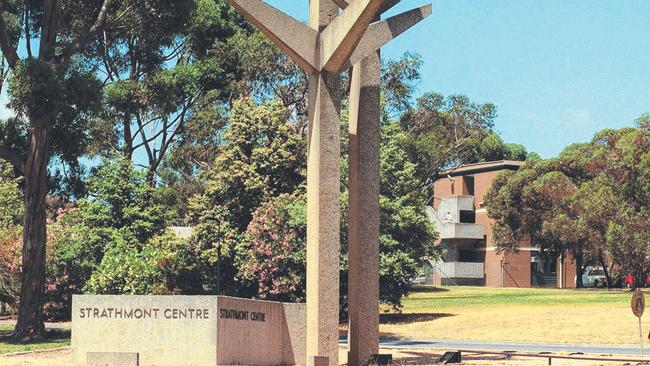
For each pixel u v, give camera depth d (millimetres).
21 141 44312
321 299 24797
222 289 48688
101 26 43188
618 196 70250
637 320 43031
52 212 70000
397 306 50219
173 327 23906
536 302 55531
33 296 41812
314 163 25047
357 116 26875
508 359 28297
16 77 38562
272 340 26875
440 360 27188
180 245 48531
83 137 43750
